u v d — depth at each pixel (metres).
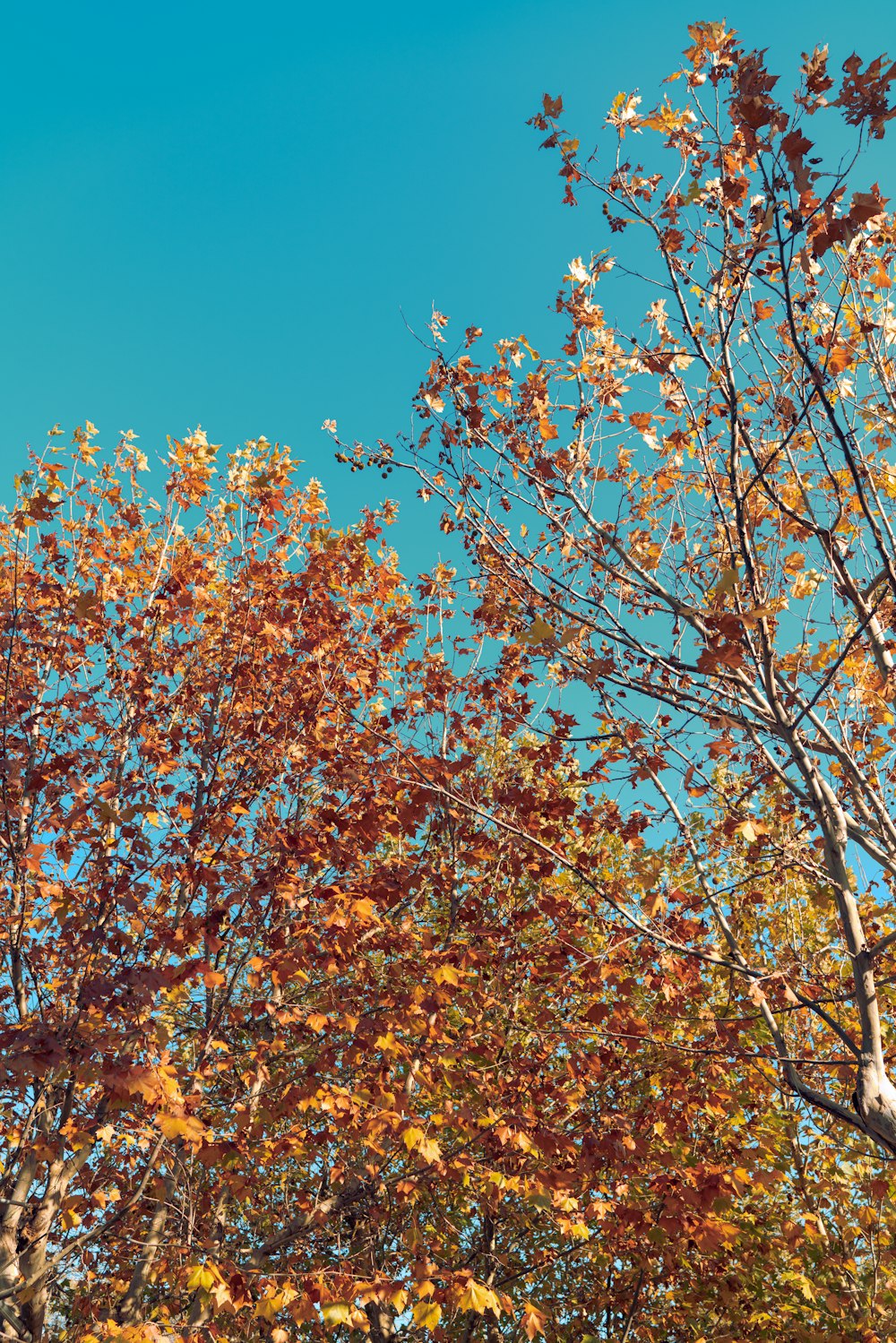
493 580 7.20
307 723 7.76
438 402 6.64
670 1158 7.53
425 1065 7.16
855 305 6.40
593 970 7.36
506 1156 7.32
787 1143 8.46
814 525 5.49
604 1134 7.12
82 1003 5.63
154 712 8.11
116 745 7.80
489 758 9.32
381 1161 7.58
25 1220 6.98
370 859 8.06
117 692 7.98
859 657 6.73
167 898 6.97
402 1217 8.20
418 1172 7.03
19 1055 5.34
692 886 7.53
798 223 4.38
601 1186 7.58
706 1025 7.62
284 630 7.70
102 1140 6.59
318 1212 7.27
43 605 8.06
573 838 8.84
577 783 8.20
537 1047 8.04
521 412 6.59
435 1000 6.58
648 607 6.55
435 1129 7.52
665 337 6.68
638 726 6.46
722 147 5.81
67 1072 6.47
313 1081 6.66
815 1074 8.60
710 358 6.35
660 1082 7.95
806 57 4.63
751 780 7.12
